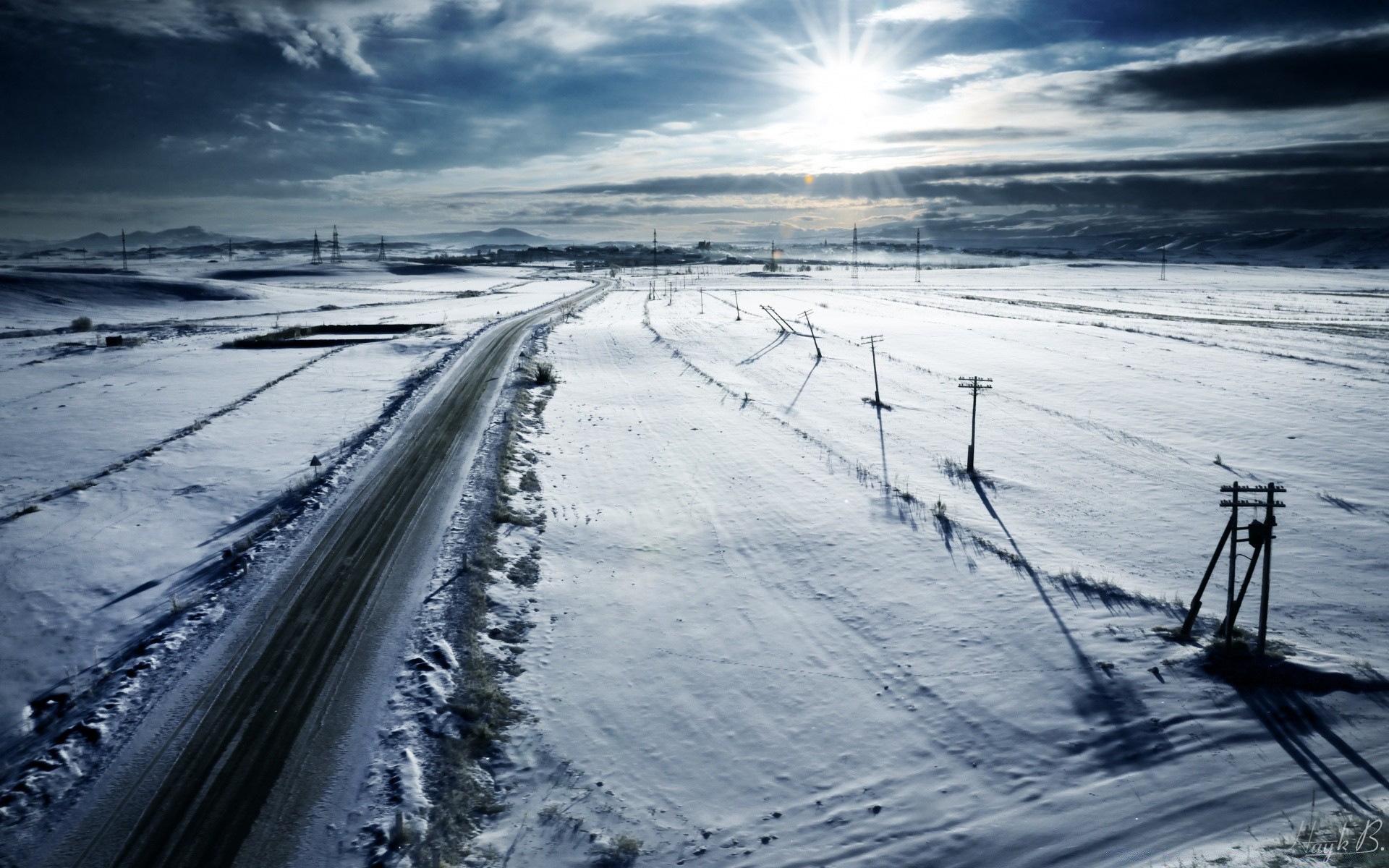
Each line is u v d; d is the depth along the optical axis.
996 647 19.20
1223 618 20.00
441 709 16.70
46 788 14.27
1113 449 35.22
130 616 20.75
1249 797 13.57
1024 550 24.72
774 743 16.23
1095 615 20.42
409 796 14.05
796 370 55.12
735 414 42.78
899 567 23.91
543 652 19.61
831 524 27.28
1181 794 13.81
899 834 13.48
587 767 15.44
